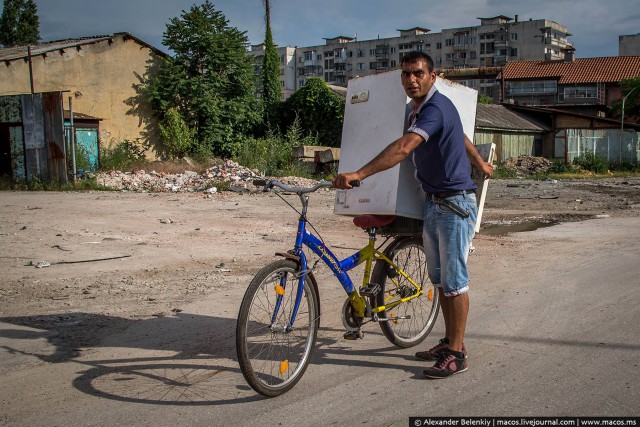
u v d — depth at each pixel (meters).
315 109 31.16
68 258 7.48
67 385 3.64
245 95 27.91
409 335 4.38
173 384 3.64
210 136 26.30
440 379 3.66
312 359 4.06
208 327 4.80
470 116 4.43
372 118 4.05
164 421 3.14
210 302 5.55
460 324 3.72
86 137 22.67
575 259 7.36
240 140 27.72
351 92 4.21
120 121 25.36
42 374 3.82
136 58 25.78
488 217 12.07
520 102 65.19
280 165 25.03
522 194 18.11
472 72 43.88
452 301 3.72
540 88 63.91
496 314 5.06
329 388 3.56
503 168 32.28
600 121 39.47
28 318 5.05
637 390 3.42
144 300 5.64
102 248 8.15
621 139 40.56
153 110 26.48
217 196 15.71
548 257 7.53
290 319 3.56
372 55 118.69
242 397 3.44
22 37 50.09
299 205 13.88
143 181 19.47
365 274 4.06
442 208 3.66
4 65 21.64
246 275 6.71
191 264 7.28
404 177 3.87
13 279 6.41
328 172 24.72
